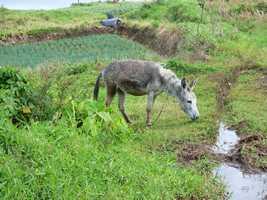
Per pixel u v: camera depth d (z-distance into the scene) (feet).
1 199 19.65
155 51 81.97
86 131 28.89
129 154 26.84
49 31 104.42
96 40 96.68
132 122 36.76
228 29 81.10
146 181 23.86
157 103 43.19
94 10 151.74
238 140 33.24
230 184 26.45
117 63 36.27
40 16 127.13
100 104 31.71
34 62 73.05
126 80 35.68
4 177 20.74
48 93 30.76
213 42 70.79
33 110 28.32
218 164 28.91
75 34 106.42
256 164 28.91
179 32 79.00
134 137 31.55
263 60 59.98
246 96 43.80
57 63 63.00
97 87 37.24
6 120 24.44
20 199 20.06
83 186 21.93
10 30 102.68
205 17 91.15
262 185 26.50
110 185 22.61
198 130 34.22
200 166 28.09
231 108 40.19
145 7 118.62
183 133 33.32
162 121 36.91
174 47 76.07
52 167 22.12
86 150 24.98
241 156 29.86
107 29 110.22
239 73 54.13
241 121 36.35
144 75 35.45
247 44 71.56
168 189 23.72
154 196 22.52
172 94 36.24
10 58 77.77
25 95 28.66
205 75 53.36
